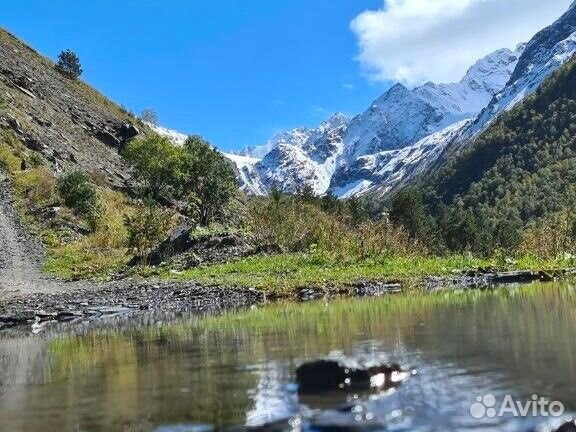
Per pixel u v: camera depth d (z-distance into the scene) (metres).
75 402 5.83
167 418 5.00
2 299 19.78
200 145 64.44
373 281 19.23
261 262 26.86
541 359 6.16
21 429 5.01
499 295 14.22
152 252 33.00
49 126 72.56
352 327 9.59
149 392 6.01
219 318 12.76
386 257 26.45
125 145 84.69
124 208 56.12
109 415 5.25
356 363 5.78
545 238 27.34
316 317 11.48
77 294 20.64
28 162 58.28
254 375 6.40
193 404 5.39
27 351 9.88
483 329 8.45
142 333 11.07
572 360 6.03
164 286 21.34
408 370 5.99
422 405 4.77
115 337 10.80
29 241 41.22
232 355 7.76
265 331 9.89
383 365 5.84
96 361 8.20
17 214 46.66
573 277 19.67
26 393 6.41
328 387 5.56
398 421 4.42
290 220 33.34
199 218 53.03
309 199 61.28
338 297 16.25
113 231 44.84
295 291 17.77
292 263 25.84
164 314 14.74
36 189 51.47
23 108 71.62
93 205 49.34
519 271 20.81
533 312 10.14
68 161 66.06
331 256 26.78
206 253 31.23
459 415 4.47
